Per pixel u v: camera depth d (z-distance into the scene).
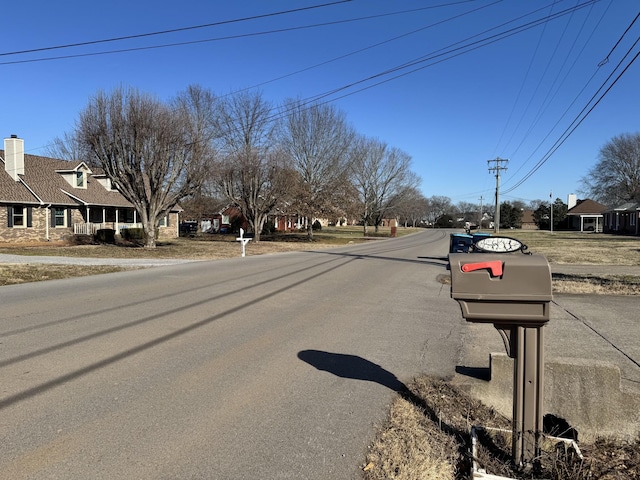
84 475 2.92
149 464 3.07
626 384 4.66
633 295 10.59
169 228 40.16
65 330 6.63
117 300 9.14
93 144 22.36
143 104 22.73
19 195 26.27
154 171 23.83
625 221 61.31
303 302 9.31
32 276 12.61
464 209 150.88
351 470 3.08
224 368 5.08
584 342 6.45
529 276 2.93
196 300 9.24
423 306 9.23
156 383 4.57
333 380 4.80
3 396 4.17
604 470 3.19
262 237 45.06
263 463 3.14
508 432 3.54
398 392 4.51
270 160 33.91
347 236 53.56
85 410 3.89
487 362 5.52
